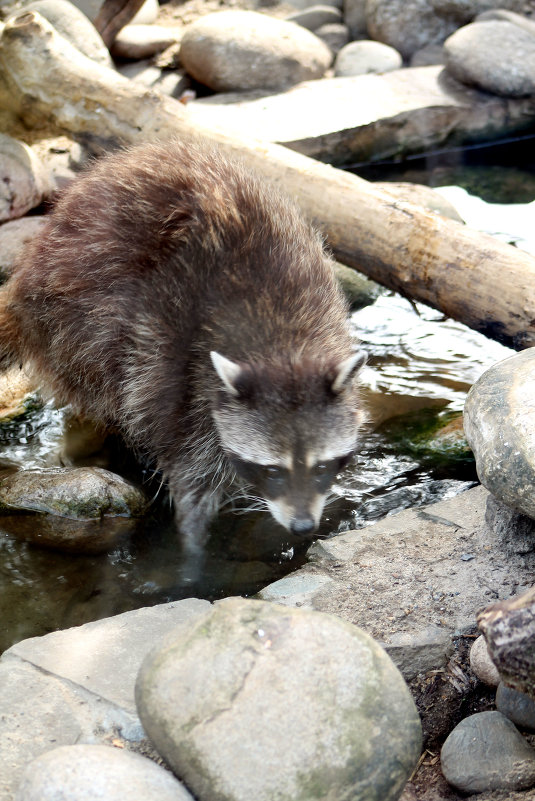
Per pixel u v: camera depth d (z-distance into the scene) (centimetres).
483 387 331
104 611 337
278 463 340
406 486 409
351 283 580
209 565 366
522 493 297
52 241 427
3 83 651
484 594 312
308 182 507
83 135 618
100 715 258
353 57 864
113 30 815
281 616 238
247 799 212
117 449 454
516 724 264
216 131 558
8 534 381
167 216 390
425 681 283
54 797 206
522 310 408
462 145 821
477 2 888
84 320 411
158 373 383
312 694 221
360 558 339
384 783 218
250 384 339
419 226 455
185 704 223
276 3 945
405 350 527
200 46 809
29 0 801
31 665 277
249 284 371
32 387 487
